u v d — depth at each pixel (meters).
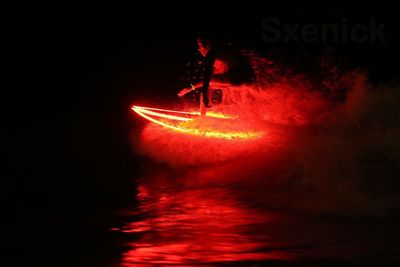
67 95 19.94
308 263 5.98
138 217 8.30
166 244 6.86
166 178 11.05
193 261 6.18
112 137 14.62
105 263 6.19
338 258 6.11
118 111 17.45
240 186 9.91
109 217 8.39
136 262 6.20
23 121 17.52
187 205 9.02
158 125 14.92
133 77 20.02
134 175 11.25
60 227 7.84
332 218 7.78
